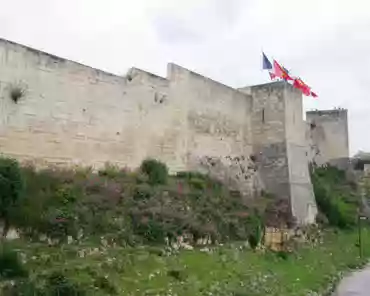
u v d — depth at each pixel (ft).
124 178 72.33
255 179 112.27
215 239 72.49
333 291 70.49
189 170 94.07
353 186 157.69
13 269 40.88
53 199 55.57
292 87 119.03
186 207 74.38
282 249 85.87
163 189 75.51
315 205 120.98
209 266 60.64
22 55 61.31
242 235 79.30
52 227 51.31
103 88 74.43
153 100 85.61
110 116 75.36
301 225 108.06
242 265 67.36
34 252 46.65
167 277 50.98
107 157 74.08
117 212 61.21
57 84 66.18
